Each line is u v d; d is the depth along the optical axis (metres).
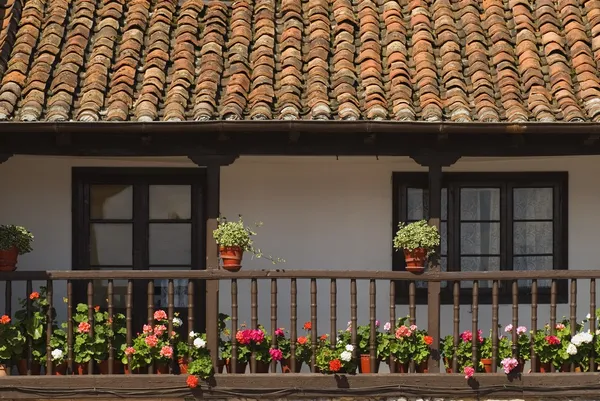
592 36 11.09
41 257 11.16
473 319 9.98
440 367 11.15
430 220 9.91
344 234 11.29
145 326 9.88
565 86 10.22
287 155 9.96
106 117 9.73
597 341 9.96
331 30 11.34
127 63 10.58
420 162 9.93
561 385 9.89
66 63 10.52
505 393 9.89
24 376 9.71
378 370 10.51
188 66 10.54
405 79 10.36
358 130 9.55
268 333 11.09
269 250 11.25
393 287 10.03
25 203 11.16
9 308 9.76
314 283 9.93
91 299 9.84
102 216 11.31
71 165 11.20
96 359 9.87
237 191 11.28
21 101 9.97
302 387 9.81
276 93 10.20
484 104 9.91
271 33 11.17
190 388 9.79
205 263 11.33
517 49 10.95
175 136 9.85
